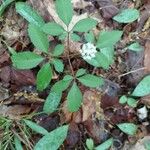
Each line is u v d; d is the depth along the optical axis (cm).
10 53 26
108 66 24
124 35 27
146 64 26
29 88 26
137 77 26
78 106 23
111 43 23
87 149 25
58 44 25
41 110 26
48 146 24
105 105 26
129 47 26
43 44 23
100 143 25
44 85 23
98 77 24
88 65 26
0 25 27
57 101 25
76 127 25
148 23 27
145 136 25
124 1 28
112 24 27
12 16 27
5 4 27
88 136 25
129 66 26
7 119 25
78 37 24
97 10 27
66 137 25
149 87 25
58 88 23
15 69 26
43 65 24
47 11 27
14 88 26
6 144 25
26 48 26
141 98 26
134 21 27
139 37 27
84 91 26
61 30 23
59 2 23
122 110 26
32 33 23
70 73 26
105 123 26
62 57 26
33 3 27
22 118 25
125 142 25
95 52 23
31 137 25
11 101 26
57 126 25
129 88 26
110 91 26
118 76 26
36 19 26
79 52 26
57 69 24
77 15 27
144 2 28
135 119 26
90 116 25
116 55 26
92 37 25
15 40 27
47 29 23
